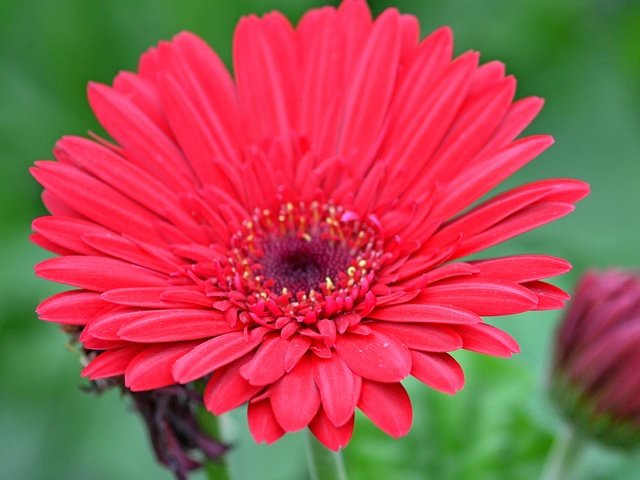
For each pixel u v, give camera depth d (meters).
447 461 0.38
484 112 0.33
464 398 0.38
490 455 0.38
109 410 0.40
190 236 0.33
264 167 0.35
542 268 0.30
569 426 0.35
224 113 0.34
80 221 0.32
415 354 0.30
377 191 0.34
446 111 0.33
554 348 0.35
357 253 0.35
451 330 0.30
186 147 0.34
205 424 0.33
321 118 0.35
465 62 0.33
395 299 0.31
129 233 0.33
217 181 0.34
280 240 0.35
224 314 0.32
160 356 0.30
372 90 0.34
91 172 0.33
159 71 0.34
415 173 0.34
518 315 0.38
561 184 0.31
